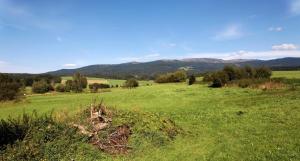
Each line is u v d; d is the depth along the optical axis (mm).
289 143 20578
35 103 58375
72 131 19562
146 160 18250
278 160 17359
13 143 17609
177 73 116375
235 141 22047
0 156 16297
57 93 91625
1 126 18781
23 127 18875
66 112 24516
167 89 73438
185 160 18094
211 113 35000
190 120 31359
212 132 25469
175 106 45062
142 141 20953
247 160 17656
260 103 41688
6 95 59438
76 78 101312
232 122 29047
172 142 22141
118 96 64938
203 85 81500
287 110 33250
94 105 23156
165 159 18359
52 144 18062
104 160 18031
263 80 69062
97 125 20734
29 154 16719
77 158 17688
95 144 19406
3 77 65062
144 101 53750
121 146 19641
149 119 24359
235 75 75062
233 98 50781
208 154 19156
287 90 55594
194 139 23234
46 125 19641
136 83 108500
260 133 23969
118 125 21328
